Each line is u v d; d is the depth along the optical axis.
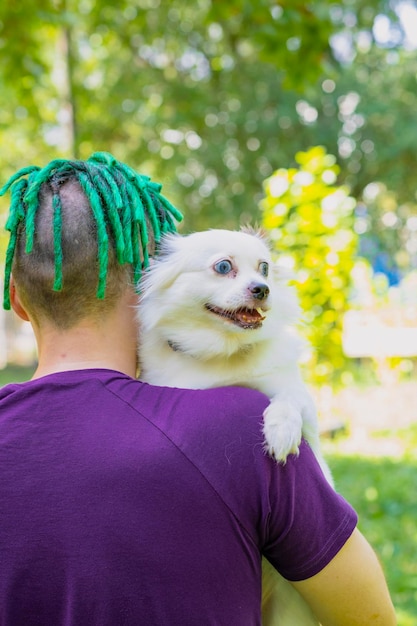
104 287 1.65
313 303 6.98
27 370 21.28
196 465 1.48
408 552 5.28
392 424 10.12
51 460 1.49
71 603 1.43
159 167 18.33
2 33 7.14
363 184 19.53
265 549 1.56
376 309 11.44
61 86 14.04
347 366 7.92
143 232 1.85
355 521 1.59
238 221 18.33
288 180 7.16
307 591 1.59
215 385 2.25
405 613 4.27
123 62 16.92
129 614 1.42
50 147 15.41
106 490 1.46
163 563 1.43
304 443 1.63
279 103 18.02
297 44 6.64
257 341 2.30
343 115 19.09
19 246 1.73
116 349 1.73
